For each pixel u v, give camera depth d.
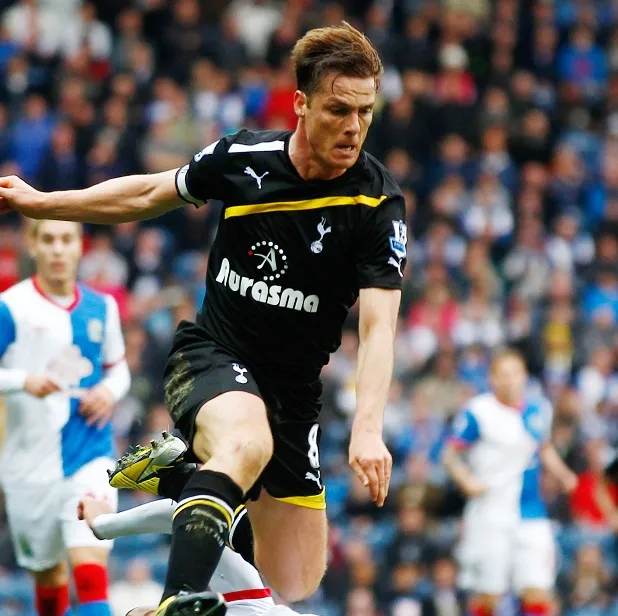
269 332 17.03
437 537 39.09
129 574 34.00
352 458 15.41
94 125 53.56
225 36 59.78
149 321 45.25
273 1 64.31
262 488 18.73
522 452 37.12
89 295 25.02
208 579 14.74
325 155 15.90
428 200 58.38
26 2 58.34
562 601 40.22
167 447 17.59
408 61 62.72
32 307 24.48
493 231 57.50
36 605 24.67
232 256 16.95
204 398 16.30
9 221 50.06
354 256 16.66
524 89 64.56
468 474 37.03
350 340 46.41
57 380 23.17
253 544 18.69
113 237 50.09
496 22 67.50
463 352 48.94
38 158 52.50
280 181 16.48
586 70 68.69
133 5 61.38
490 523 36.94
